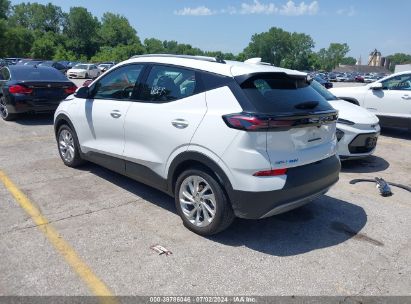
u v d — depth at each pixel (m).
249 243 3.86
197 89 3.86
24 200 4.64
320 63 147.12
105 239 3.79
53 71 10.27
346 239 4.03
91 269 3.28
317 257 3.64
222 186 3.64
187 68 4.04
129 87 4.64
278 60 141.88
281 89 3.78
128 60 4.86
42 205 4.52
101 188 5.14
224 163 3.52
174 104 4.01
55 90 9.62
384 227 4.34
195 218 3.98
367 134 6.46
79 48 115.75
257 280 3.24
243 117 3.40
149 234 3.93
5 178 5.40
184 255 3.57
